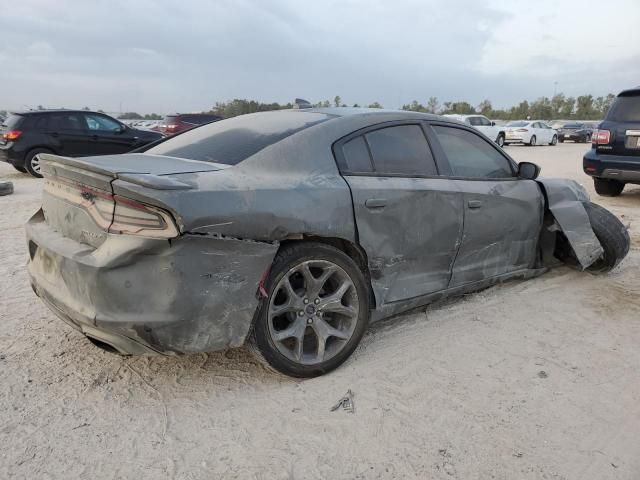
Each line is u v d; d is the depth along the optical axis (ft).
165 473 7.49
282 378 9.97
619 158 26.55
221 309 8.47
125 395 9.37
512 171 14.02
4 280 15.11
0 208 26.63
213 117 66.49
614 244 15.14
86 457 7.79
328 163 10.05
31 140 38.63
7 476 7.36
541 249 15.17
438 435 8.34
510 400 9.30
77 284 8.39
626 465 7.75
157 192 7.74
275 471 7.54
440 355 10.88
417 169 11.50
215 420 8.69
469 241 12.38
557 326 12.33
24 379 9.80
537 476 7.49
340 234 9.73
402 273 11.15
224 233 8.30
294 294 9.50
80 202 8.81
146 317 8.03
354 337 10.27
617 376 10.16
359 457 7.84
